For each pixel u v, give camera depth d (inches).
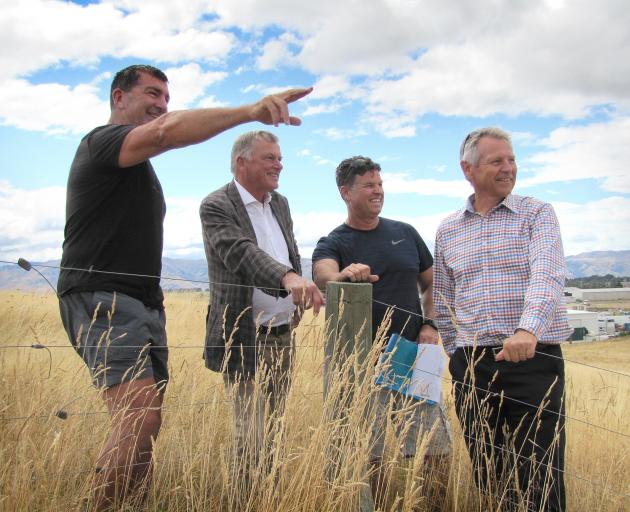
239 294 123.8
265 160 130.8
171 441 112.3
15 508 83.2
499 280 116.3
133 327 100.3
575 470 137.3
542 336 109.7
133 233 102.7
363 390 101.7
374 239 144.3
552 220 115.8
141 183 103.3
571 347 1156.5
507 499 108.7
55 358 153.9
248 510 94.3
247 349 123.3
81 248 100.5
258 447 105.7
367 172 141.9
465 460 129.1
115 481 91.4
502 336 114.9
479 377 117.0
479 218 122.3
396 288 140.3
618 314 2987.2
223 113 92.4
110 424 95.5
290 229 145.3
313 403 111.4
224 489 104.3
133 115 111.3
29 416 90.5
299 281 110.3
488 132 120.4
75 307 100.7
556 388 109.5
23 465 85.0
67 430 98.3
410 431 123.5
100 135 98.0
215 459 115.3
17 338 191.3
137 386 97.8
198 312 306.0
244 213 130.3
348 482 94.1
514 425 113.2
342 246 143.8
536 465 106.4
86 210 99.9
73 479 93.2
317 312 110.4
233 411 111.7
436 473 125.3
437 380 126.5
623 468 137.5
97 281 100.1
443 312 130.2
